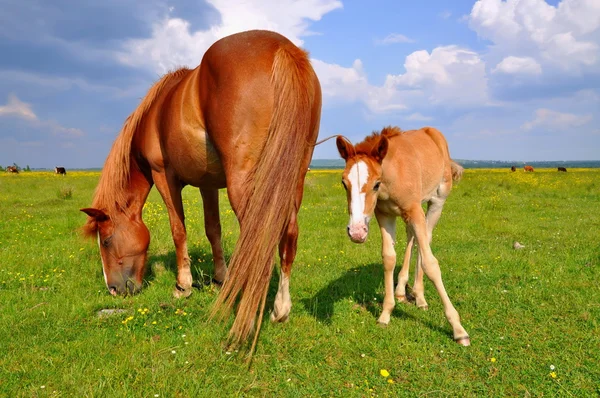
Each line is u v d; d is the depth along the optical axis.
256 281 2.99
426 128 5.66
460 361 3.43
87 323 4.09
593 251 6.98
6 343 3.58
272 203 3.00
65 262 6.28
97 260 6.46
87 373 3.12
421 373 3.23
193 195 15.27
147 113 4.53
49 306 4.46
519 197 16.20
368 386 3.04
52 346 3.52
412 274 6.05
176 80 4.44
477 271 6.06
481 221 10.12
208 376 3.10
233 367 3.24
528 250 7.20
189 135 3.71
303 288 5.29
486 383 3.11
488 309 4.55
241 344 3.48
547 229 9.41
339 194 17.52
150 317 4.21
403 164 4.03
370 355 3.52
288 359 3.39
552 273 5.71
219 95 3.31
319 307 4.55
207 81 3.47
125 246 4.88
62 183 23.69
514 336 3.89
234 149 3.29
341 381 3.11
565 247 7.46
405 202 4.07
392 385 3.06
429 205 5.60
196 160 3.80
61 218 10.70
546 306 4.59
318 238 8.45
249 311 3.02
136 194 4.98
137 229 4.94
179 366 3.23
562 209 12.56
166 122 3.98
